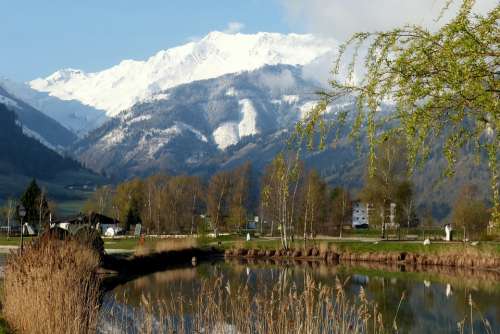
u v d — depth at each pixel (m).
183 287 29.62
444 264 48.88
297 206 69.38
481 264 46.81
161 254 47.34
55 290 14.55
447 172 5.87
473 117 5.53
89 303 15.49
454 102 5.49
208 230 97.19
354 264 49.19
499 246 49.91
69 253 21.97
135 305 21.56
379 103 5.70
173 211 96.88
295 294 10.24
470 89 5.22
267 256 57.25
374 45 5.81
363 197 68.00
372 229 101.88
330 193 94.38
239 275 36.25
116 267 39.12
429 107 5.50
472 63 5.27
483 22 5.30
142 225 99.62
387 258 52.00
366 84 5.80
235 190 98.81
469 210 63.81
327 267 45.91
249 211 108.88
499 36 5.32
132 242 67.56
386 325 22.08
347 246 56.56
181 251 52.31
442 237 73.12
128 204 104.62
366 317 9.59
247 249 59.09
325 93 6.05
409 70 5.53
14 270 18.33
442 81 5.36
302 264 48.72
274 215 57.84
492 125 5.52
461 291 32.59
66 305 14.02
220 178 98.12
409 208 69.00
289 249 57.75
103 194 115.25
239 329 10.53
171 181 106.19
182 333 11.60
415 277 39.56
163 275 38.06
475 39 5.26
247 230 100.69
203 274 38.28
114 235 92.12
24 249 23.12
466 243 54.41
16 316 14.88
